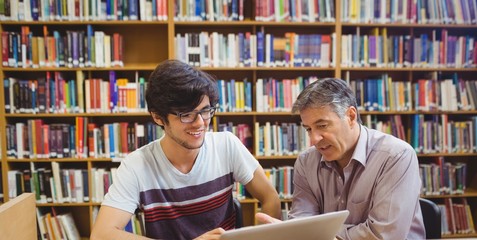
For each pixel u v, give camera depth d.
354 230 1.18
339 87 1.15
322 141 1.14
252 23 2.54
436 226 1.34
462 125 2.71
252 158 1.30
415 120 2.68
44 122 2.62
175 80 0.95
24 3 2.44
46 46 2.47
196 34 2.55
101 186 2.56
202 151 1.18
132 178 1.10
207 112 1.00
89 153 2.55
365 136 1.26
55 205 2.55
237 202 1.46
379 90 2.64
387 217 1.13
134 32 2.78
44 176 2.52
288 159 2.86
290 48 2.60
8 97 2.47
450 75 2.80
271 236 0.75
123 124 2.55
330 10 2.57
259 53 2.58
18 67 2.46
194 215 1.18
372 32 2.70
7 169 2.49
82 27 2.65
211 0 2.51
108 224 1.01
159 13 2.49
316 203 1.42
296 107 1.16
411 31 2.71
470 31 2.86
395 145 1.22
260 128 2.64
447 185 2.71
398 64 2.65
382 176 1.19
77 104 2.52
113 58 2.52
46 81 2.50
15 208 1.00
